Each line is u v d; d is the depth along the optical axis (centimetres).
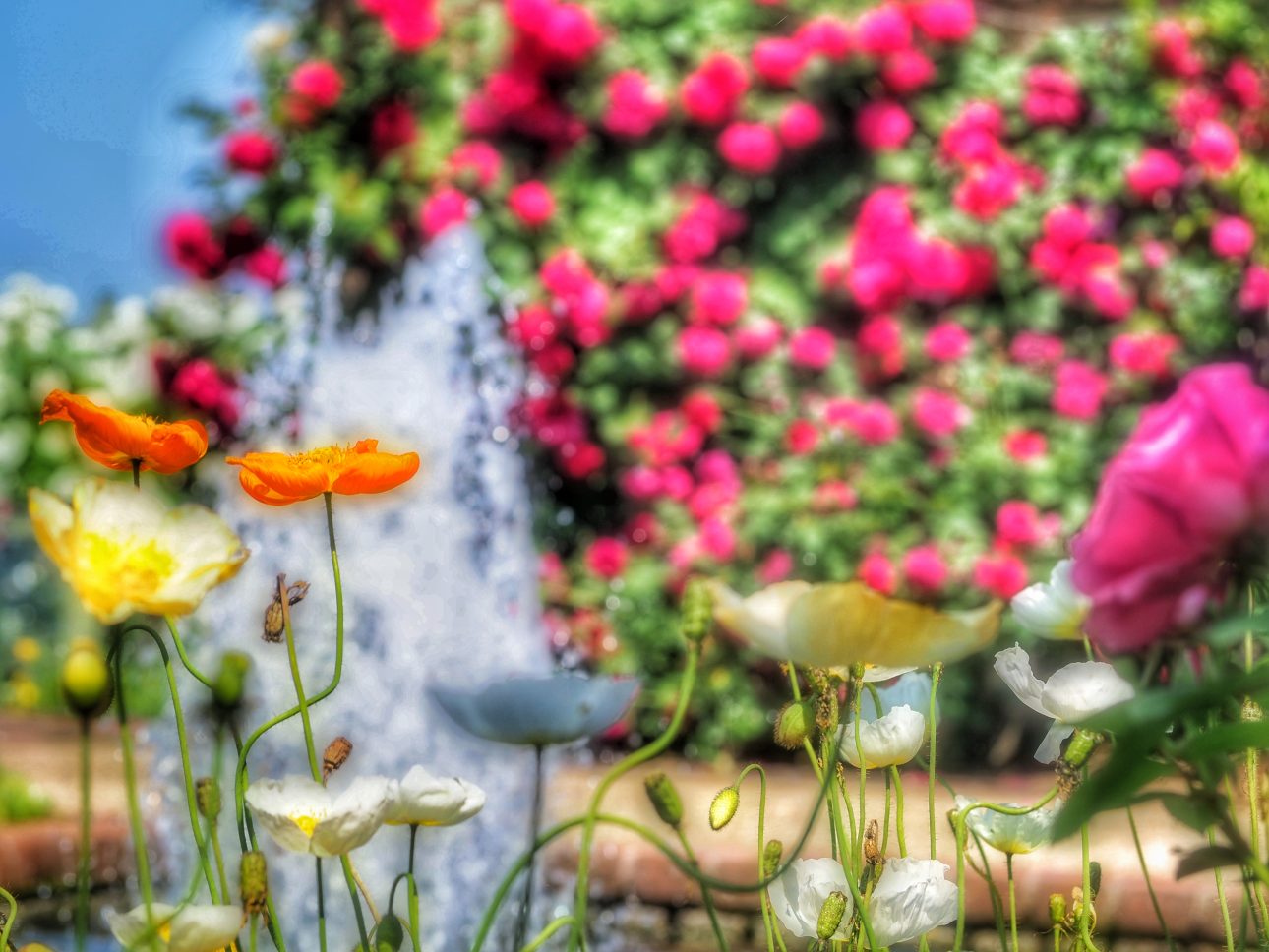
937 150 548
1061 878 279
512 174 529
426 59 512
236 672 94
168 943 87
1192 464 74
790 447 511
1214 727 79
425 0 503
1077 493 519
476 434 463
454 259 485
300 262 501
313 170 496
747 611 83
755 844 327
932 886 103
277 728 346
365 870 307
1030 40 568
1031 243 544
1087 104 556
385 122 508
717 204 529
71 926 301
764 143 520
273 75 515
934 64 552
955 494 513
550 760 362
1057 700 102
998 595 492
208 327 515
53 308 665
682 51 533
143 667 507
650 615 497
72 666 75
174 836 330
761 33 541
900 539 504
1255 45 559
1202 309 550
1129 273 552
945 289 524
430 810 95
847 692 104
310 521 390
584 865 79
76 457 662
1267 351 556
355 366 476
